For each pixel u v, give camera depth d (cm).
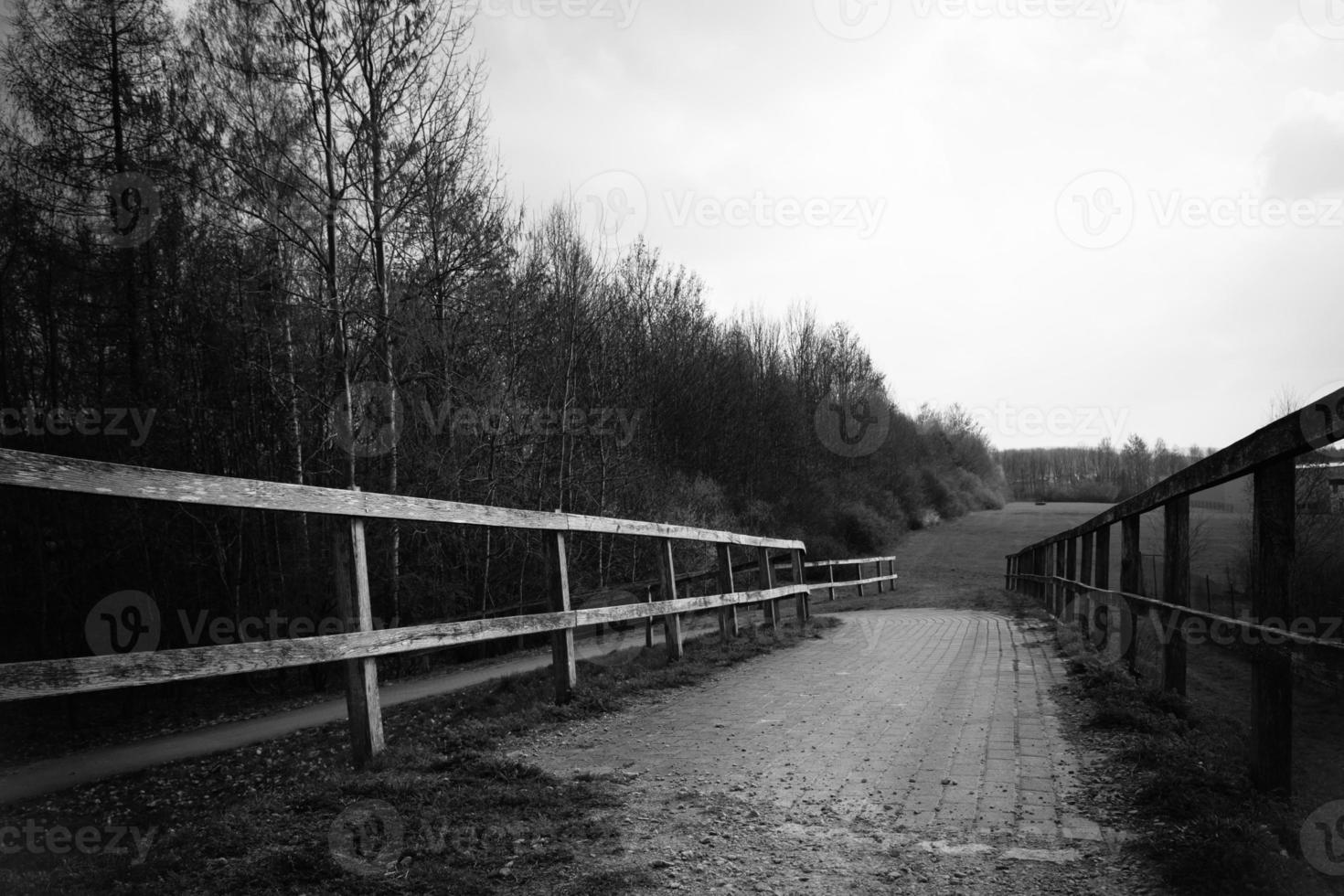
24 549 1688
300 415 1552
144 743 1024
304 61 1434
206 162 1427
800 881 293
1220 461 374
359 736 431
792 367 4809
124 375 1609
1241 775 356
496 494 1759
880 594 2764
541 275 1864
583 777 422
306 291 1524
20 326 1666
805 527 3734
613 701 638
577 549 2006
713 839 335
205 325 1564
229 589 1656
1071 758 448
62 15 1524
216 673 337
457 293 1628
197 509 1609
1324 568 1135
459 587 1673
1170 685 532
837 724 562
